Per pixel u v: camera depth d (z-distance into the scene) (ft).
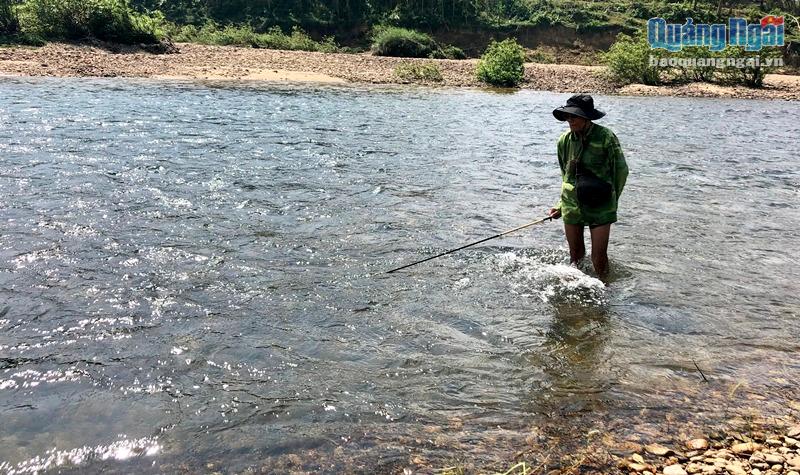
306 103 66.59
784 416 12.35
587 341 15.25
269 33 170.09
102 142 37.37
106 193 26.55
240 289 17.53
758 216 28.02
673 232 25.03
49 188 26.78
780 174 38.14
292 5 184.96
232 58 112.37
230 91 74.74
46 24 104.78
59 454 10.43
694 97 103.24
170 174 30.55
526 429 11.64
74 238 20.90
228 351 14.07
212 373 13.16
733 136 55.67
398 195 28.99
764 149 48.39
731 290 19.02
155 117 49.21
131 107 54.19
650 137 53.21
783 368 14.28
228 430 11.25
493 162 38.11
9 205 24.09
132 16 113.39
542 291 18.31
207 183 29.22
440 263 20.33
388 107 67.10
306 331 15.23
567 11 205.16
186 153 35.78
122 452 10.55
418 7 194.18
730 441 11.49
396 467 10.42
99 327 14.93
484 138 47.73
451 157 39.11
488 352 14.53
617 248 22.74
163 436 11.02
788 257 22.40
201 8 179.73
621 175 18.97
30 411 11.57
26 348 13.80
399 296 17.56
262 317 15.85
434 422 11.76
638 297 18.16
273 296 17.17
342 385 12.92
